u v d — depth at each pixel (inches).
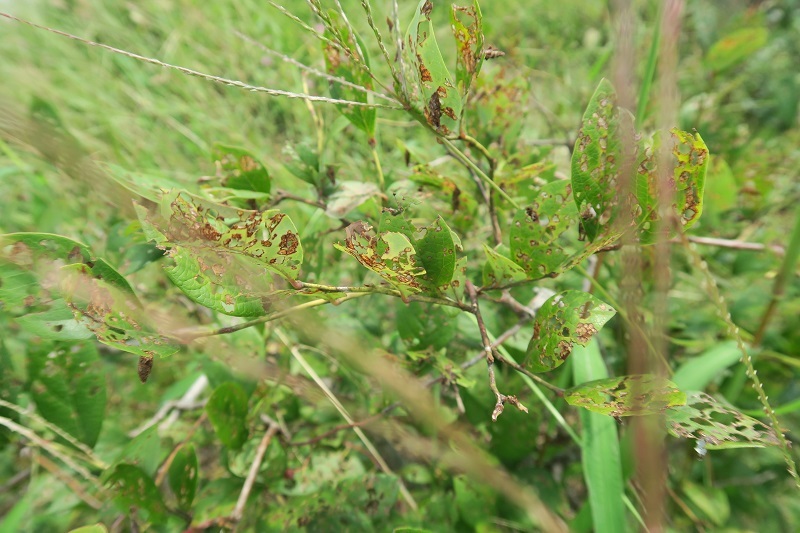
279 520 14.0
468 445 9.8
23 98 26.4
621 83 6.5
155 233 8.6
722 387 18.5
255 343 15.8
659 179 6.3
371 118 14.3
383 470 16.4
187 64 33.6
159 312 9.7
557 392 10.3
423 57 10.4
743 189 22.9
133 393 20.7
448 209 17.0
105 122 28.7
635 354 6.3
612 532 12.5
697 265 7.9
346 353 9.7
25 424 15.6
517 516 15.1
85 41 9.1
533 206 10.9
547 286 18.8
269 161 25.3
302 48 26.0
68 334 9.5
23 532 15.2
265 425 17.1
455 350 17.1
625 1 6.5
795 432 17.5
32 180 21.7
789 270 15.8
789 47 33.5
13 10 34.9
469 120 16.8
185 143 27.7
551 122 27.6
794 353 17.7
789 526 16.6
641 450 6.0
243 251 8.9
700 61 27.2
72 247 9.6
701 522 16.1
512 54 28.3
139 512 13.9
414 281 9.9
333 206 14.7
